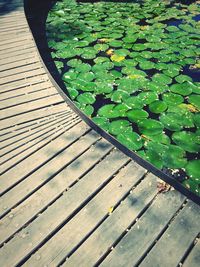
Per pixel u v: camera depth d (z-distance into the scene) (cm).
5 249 135
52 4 504
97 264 129
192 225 142
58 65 314
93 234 139
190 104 252
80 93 269
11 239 139
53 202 154
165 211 148
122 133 222
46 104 223
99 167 172
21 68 270
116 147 185
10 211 151
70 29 400
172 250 132
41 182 165
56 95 232
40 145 187
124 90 270
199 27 403
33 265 129
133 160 176
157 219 145
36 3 515
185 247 133
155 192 157
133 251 133
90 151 183
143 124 231
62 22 425
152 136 220
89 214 148
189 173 193
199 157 208
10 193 159
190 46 350
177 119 235
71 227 143
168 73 294
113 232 140
